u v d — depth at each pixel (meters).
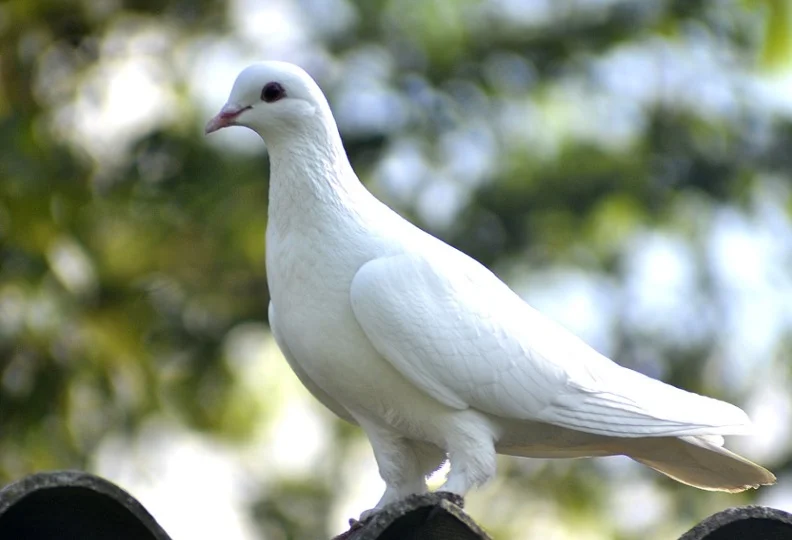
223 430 13.69
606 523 14.41
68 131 13.53
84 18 13.96
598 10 16.44
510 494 14.32
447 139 15.41
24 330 12.01
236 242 14.02
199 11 14.55
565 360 7.17
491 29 16.03
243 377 13.95
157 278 13.80
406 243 7.08
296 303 7.00
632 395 7.24
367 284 6.84
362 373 6.95
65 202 12.61
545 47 16.09
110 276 13.30
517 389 7.02
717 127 15.95
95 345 12.69
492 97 15.61
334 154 7.18
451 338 6.92
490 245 14.88
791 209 15.88
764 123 16.25
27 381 12.41
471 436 7.02
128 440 13.03
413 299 6.89
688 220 15.40
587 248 14.95
